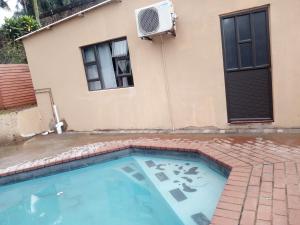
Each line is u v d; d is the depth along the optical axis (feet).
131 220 12.98
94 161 19.01
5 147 26.43
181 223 11.80
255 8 17.08
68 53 25.90
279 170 12.05
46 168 18.26
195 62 19.76
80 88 26.32
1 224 14.38
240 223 8.69
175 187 14.61
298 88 16.94
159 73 21.44
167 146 17.90
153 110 22.58
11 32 50.08
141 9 18.97
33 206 15.80
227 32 18.38
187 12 19.19
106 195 15.90
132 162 19.26
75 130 28.09
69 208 15.06
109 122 25.45
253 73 18.13
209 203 12.77
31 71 29.09
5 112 29.17
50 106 29.19
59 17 42.83
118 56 23.30
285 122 17.71
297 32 16.30
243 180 11.49
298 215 8.78
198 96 20.25
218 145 16.76
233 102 19.16
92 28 23.75
